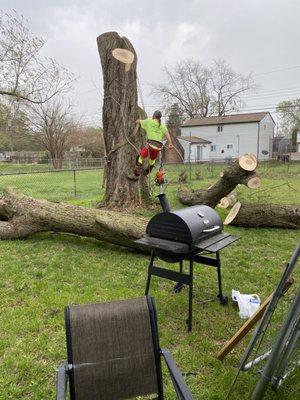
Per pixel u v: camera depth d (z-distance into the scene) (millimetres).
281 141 44969
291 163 33094
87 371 1959
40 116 34094
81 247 6102
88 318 2041
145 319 2105
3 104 21391
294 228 7750
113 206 8859
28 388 2580
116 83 8523
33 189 15906
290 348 2293
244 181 7512
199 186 15570
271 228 7836
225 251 6031
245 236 7102
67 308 2068
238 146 39250
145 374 2047
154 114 7766
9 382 2627
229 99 48562
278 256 5840
